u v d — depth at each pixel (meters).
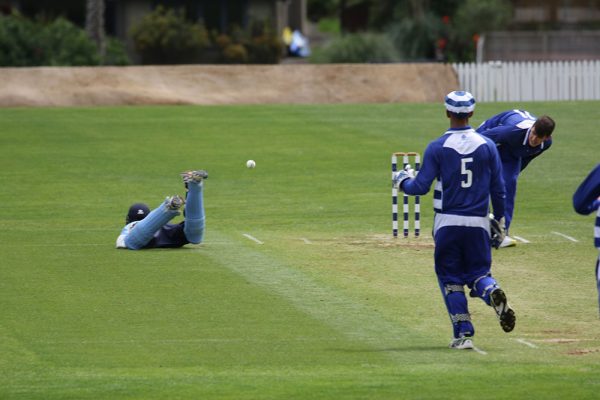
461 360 35.88
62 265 53.72
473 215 37.09
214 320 42.34
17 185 84.06
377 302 46.09
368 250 59.03
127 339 39.12
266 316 43.16
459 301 37.47
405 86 135.50
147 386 31.94
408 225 66.88
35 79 130.00
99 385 32.12
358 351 37.53
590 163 92.56
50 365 35.31
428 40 192.25
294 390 31.25
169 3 199.75
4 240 61.62
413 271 53.09
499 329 41.47
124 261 54.81
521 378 32.66
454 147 37.19
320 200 78.56
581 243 61.47
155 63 188.88
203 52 192.75
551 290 49.06
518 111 57.50
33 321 41.94
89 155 97.31
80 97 128.88
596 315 44.03
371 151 99.44
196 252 57.72
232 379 32.94
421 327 41.59
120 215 72.81
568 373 33.41
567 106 126.94
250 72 135.88
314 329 41.03
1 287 48.34
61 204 76.94
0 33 151.50
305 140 105.25
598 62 138.38
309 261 55.56
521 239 62.53
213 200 78.69
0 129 109.50
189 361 35.94
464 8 196.25
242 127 112.56
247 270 52.81
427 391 31.02
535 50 173.00
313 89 134.50
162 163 94.06
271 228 67.56
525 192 80.56
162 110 123.31
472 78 137.00
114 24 199.00
